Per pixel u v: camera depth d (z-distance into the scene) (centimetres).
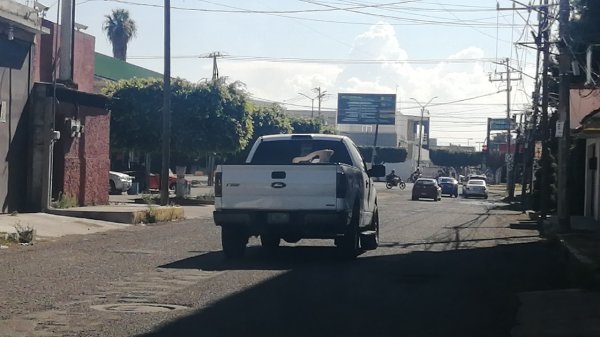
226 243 1509
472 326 908
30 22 2331
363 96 8519
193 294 1082
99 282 1177
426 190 5359
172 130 3694
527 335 866
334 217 1427
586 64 2252
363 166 1695
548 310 1010
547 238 2089
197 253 1608
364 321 922
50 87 2442
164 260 1477
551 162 3431
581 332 880
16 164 2347
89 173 2775
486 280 1295
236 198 1457
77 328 848
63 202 2539
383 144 11319
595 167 2717
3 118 2255
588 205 2902
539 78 4125
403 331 872
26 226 1928
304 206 1434
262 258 1543
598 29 2155
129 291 1097
